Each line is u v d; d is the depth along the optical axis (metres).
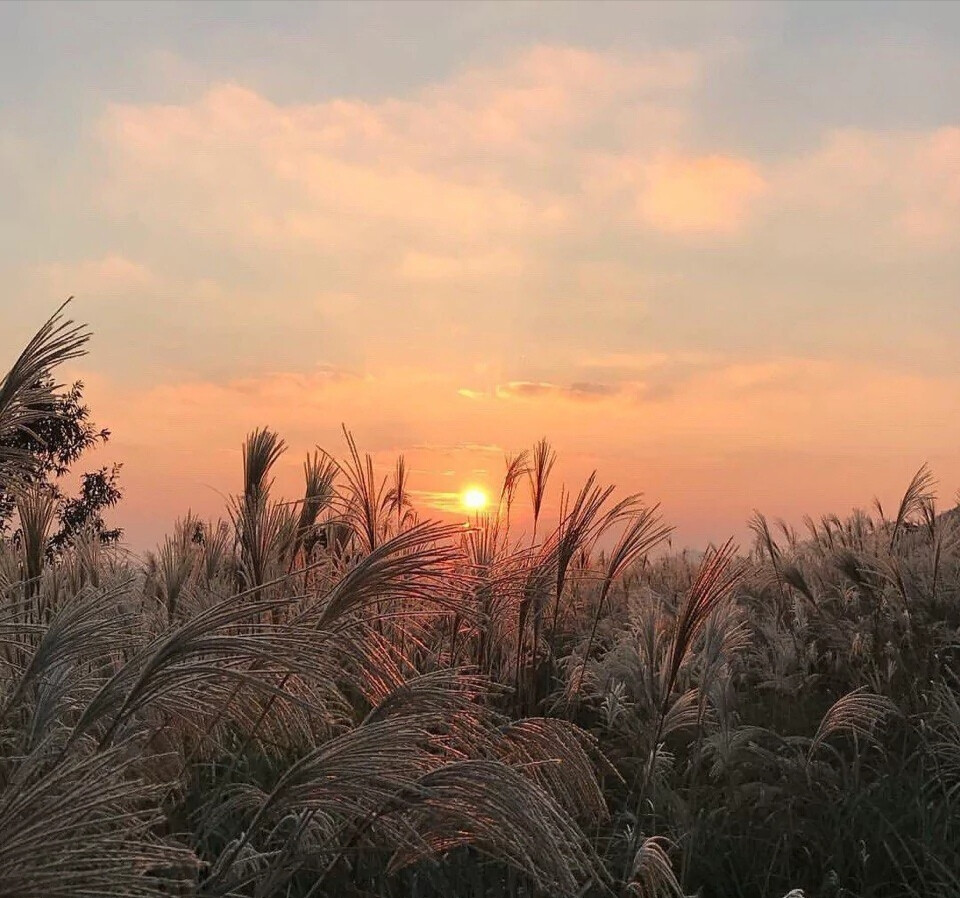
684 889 4.36
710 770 6.04
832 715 5.78
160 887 2.87
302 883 3.71
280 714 3.20
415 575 3.04
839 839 4.85
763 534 9.55
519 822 2.45
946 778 5.80
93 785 1.86
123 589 3.17
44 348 2.60
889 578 8.37
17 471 2.86
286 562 5.47
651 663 4.75
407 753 2.56
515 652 5.99
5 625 3.03
